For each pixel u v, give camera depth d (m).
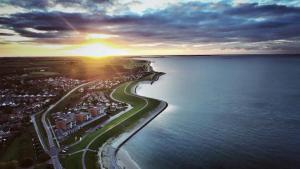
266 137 124.81
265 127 140.38
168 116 173.25
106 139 127.00
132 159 106.12
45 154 102.88
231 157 103.50
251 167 94.06
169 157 106.69
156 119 166.62
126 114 174.88
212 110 184.88
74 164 97.31
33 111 183.50
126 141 128.50
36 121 158.38
